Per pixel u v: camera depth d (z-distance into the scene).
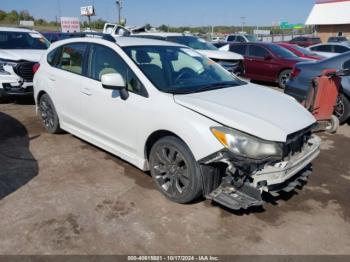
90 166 4.03
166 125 3.11
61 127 4.82
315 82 5.23
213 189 3.02
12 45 7.66
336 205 3.36
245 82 4.18
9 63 6.52
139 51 3.83
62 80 4.50
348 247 2.73
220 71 4.30
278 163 2.80
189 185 3.05
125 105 3.52
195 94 3.35
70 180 3.66
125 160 3.84
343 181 3.90
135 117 3.43
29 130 5.30
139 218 3.00
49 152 4.42
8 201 3.20
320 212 3.22
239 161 2.72
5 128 5.39
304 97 6.10
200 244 2.69
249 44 11.39
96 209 3.11
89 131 4.23
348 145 5.16
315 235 2.86
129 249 2.61
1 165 3.98
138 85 3.46
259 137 2.73
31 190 3.42
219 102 3.19
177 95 3.27
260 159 2.71
